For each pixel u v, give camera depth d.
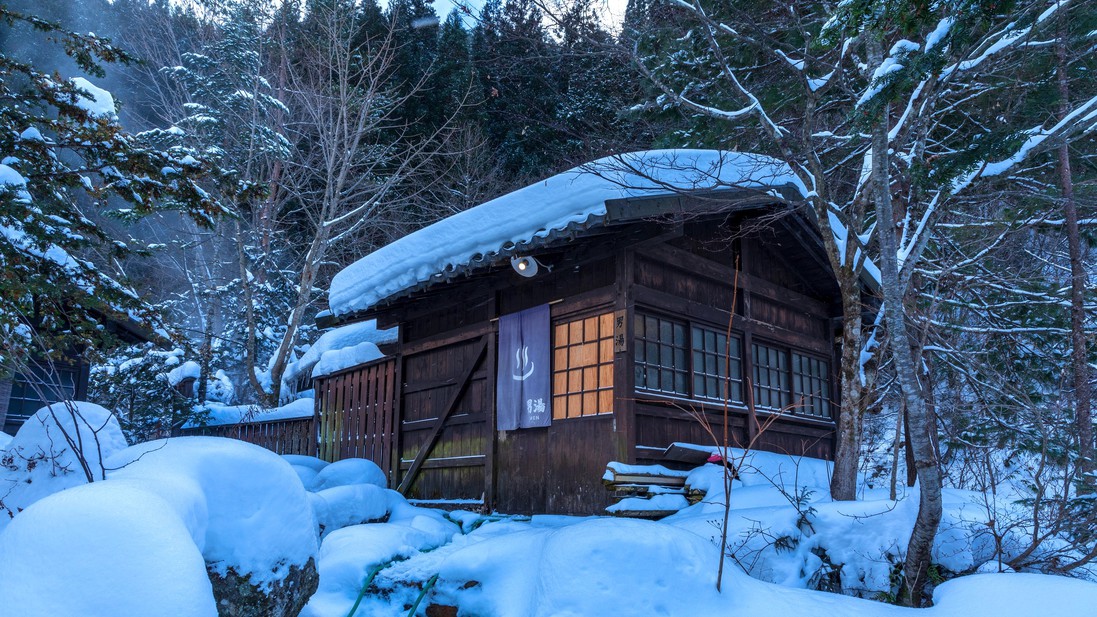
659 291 7.85
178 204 6.07
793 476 7.84
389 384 10.64
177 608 2.27
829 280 10.12
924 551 4.60
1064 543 5.15
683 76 10.85
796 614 3.91
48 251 5.98
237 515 3.51
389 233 21.91
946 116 10.48
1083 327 9.59
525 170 21.05
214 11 22.78
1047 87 8.88
